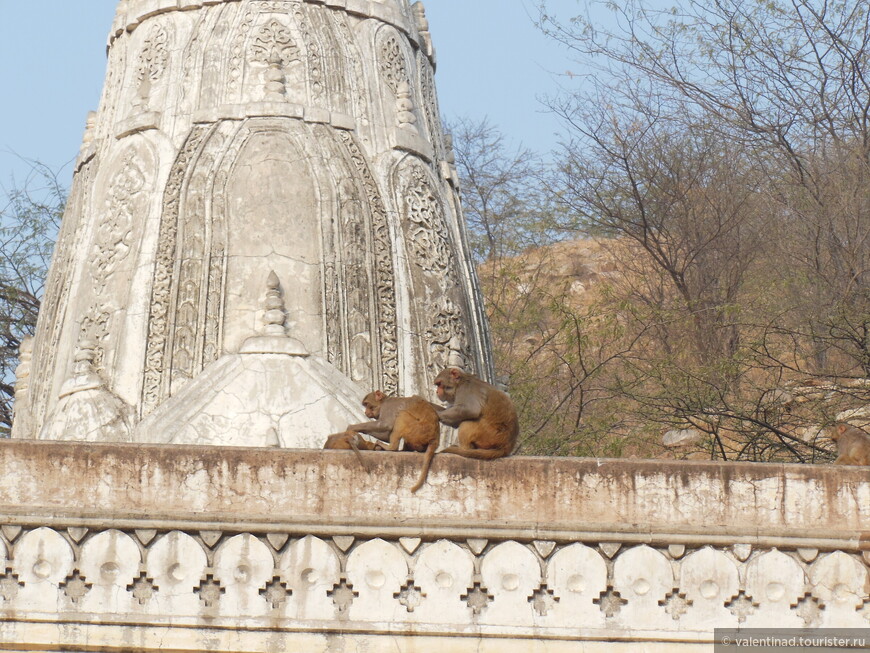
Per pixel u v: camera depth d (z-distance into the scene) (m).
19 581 15.32
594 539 15.59
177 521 15.45
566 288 33.56
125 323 20.11
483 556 15.56
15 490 15.48
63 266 21.77
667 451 29.69
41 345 21.47
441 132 23.44
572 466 15.74
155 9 22.38
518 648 15.38
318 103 21.52
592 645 15.43
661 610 15.52
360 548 15.54
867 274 31.08
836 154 34.47
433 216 21.61
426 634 15.38
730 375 28.34
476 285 22.48
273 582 15.43
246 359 19.45
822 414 26.70
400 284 20.80
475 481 15.67
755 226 37.19
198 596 15.36
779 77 35.91
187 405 19.16
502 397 15.90
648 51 38.06
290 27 21.88
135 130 21.53
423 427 15.91
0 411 35.47
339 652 15.28
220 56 21.66
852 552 15.73
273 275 20.03
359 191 21.00
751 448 27.23
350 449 15.94
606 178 41.28
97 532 15.48
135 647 15.23
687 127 40.12
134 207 20.91
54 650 15.20
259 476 15.61
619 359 31.48
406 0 23.44
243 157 20.84
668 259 38.16
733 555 15.67
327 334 19.97
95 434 19.30
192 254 20.34
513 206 46.91
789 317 30.86
